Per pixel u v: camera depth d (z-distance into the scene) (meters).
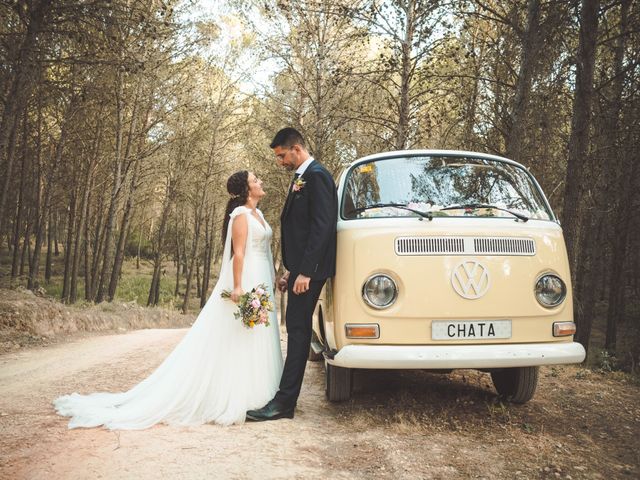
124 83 17.78
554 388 4.93
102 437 3.35
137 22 11.83
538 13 9.71
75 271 21.83
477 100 14.50
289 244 4.00
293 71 18.91
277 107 20.62
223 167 27.94
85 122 19.84
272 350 4.11
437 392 4.61
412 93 16.34
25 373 5.86
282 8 17.08
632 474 2.94
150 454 3.05
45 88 13.82
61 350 7.95
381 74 15.62
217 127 25.19
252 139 24.47
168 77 19.53
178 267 37.53
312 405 4.27
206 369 3.84
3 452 3.08
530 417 3.95
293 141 4.05
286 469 2.85
